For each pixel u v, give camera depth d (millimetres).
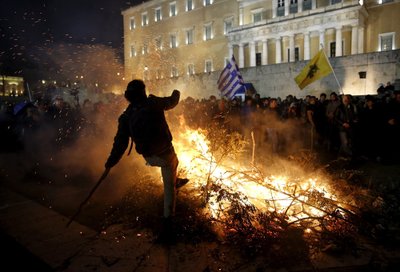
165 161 3748
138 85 3721
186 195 4781
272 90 25250
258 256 3455
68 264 3457
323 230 3871
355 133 8906
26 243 3982
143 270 3281
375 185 5871
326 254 3471
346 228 3910
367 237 3844
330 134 9766
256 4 40062
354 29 30531
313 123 10047
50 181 6746
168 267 3316
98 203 5320
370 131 8594
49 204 5375
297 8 36406
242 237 3711
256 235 3705
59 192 6000
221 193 4176
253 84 26203
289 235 3729
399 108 8094
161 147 3711
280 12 38125
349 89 22234
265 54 36469
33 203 5449
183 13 49344
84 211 5000
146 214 4473
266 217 4047
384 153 8172
